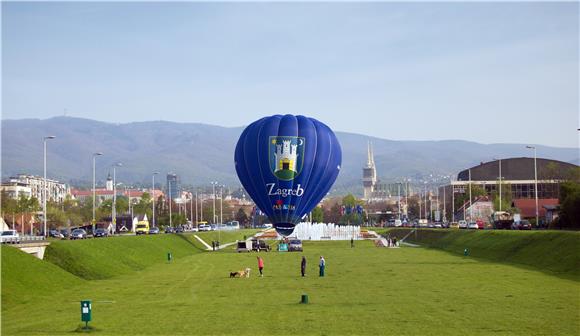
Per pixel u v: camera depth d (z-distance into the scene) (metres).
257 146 150.00
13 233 136.50
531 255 119.38
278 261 138.75
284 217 148.88
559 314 64.56
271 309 69.12
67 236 176.25
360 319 62.56
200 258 150.38
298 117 153.38
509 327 58.09
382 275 104.75
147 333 56.44
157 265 130.00
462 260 132.88
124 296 81.31
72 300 78.06
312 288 88.12
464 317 63.19
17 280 82.88
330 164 150.88
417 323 60.28
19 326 60.53
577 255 105.12
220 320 62.53
